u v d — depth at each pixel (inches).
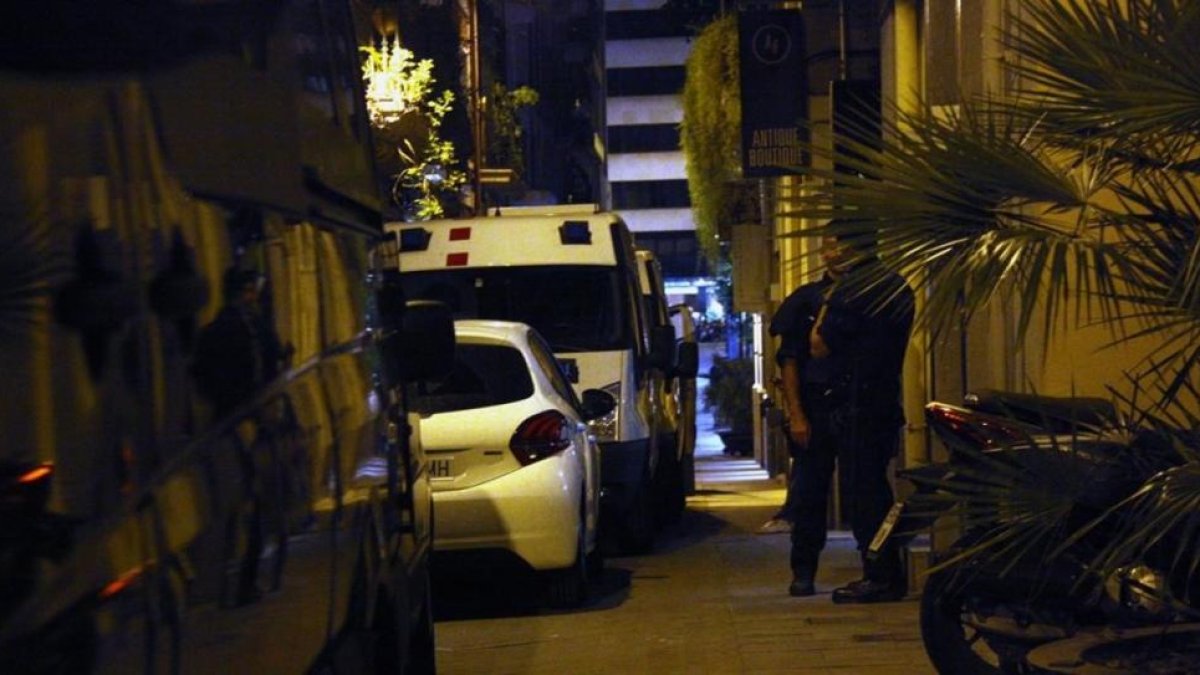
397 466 442.9
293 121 311.1
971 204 385.7
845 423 781.9
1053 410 487.2
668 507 1352.1
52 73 180.5
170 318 210.4
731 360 3489.2
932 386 941.8
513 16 3882.9
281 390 275.9
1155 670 466.3
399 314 502.0
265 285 271.0
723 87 1937.7
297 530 276.8
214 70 247.3
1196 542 407.5
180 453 209.8
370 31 1819.6
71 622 169.0
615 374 1091.9
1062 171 384.5
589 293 1132.5
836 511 1160.2
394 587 418.0
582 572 851.4
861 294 415.5
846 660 666.2
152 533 195.3
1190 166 386.3
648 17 7317.9
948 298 379.2
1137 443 413.7
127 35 206.8
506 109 2659.9
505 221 1166.3
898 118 398.3
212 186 241.0
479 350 841.5
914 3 1016.9
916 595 805.2
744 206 1995.6
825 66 1343.5
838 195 390.6
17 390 161.8
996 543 430.9
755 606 813.9
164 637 198.2
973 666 520.7
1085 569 424.8
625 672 673.6
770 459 2203.5
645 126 7347.4
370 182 447.2
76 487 173.6
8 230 163.8
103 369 183.9
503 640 772.0
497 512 810.8
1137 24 367.9
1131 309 425.4
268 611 252.8
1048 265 378.0
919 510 490.9
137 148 205.9
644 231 7381.9
